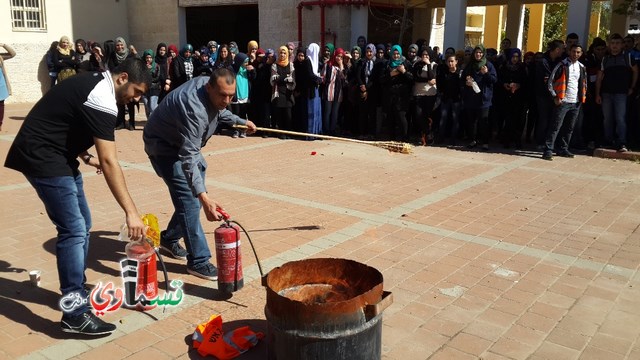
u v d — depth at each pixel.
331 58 11.92
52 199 3.69
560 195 7.37
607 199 7.20
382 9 16.06
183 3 17.77
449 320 4.05
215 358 3.57
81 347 3.67
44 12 17.16
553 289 4.56
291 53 11.54
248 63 11.89
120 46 12.70
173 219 5.05
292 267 3.56
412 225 6.09
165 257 5.14
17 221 6.13
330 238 5.68
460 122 11.55
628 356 3.61
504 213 6.55
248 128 4.99
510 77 10.44
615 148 10.18
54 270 4.87
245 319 4.06
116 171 3.67
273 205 6.82
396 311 4.18
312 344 3.05
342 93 11.81
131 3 19.05
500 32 22.95
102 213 6.45
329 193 7.38
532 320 4.06
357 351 3.11
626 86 9.66
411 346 3.71
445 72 10.89
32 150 3.62
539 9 22.16
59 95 3.64
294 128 11.75
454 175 8.45
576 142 10.45
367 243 5.55
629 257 5.24
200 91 4.21
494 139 11.55
